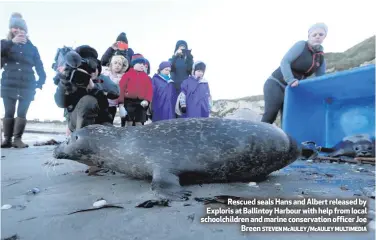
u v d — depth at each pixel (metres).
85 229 1.42
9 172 3.00
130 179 2.64
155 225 1.46
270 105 5.14
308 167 3.46
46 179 2.65
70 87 3.43
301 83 4.58
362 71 3.91
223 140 2.47
